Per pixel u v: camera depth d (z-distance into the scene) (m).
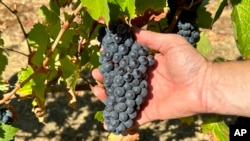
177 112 0.36
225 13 0.97
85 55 0.39
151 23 0.39
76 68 0.36
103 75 0.33
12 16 0.92
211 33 0.93
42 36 0.37
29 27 0.91
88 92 0.77
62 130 0.71
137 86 0.32
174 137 0.71
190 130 0.72
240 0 0.33
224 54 0.89
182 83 0.35
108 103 0.33
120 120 0.33
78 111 0.75
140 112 0.36
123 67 0.32
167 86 0.36
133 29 0.34
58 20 0.38
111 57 0.32
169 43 0.34
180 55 0.34
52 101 0.76
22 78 0.38
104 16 0.27
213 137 0.38
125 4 0.30
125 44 0.32
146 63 0.32
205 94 0.35
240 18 0.33
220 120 0.38
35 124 0.72
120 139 0.36
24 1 0.96
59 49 0.38
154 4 0.32
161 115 0.36
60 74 0.38
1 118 0.37
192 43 0.37
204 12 0.39
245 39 0.33
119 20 0.31
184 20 0.36
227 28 0.94
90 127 0.72
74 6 0.39
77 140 0.70
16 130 0.36
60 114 0.74
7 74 0.79
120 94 0.32
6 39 0.87
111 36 0.32
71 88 0.37
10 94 0.37
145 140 0.70
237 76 0.34
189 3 0.35
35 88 0.37
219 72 0.35
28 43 0.37
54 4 0.38
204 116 0.75
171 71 0.35
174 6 0.36
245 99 0.34
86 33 0.37
